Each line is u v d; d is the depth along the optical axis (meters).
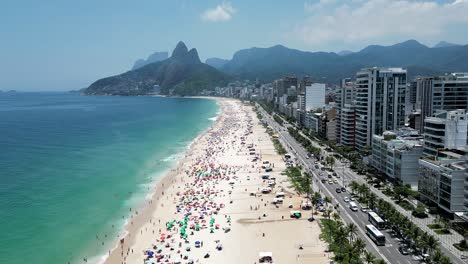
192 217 174.25
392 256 127.50
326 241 144.88
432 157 182.12
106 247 145.62
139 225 166.88
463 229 143.12
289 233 153.62
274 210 180.25
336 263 128.00
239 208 184.50
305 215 172.12
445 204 159.50
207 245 145.50
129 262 134.25
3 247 141.25
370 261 117.88
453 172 154.12
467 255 125.38
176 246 145.50
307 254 135.50
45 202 190.62
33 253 138.12
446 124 184.25
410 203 177.62
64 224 165.25
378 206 161.75
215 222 167.50
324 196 192.25
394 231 146.62
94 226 164.88
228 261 132.88
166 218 174.75
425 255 123.94
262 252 135.00
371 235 141.38
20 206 183.50
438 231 143.62
